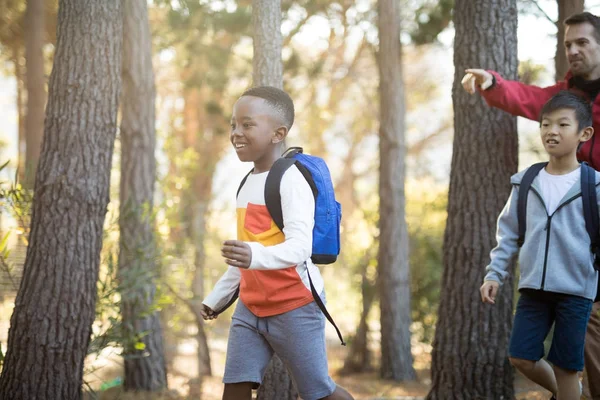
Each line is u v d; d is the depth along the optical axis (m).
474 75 4.02
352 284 12.09
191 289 9.45
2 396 4.15
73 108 4.25
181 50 12.20
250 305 2.92
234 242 2.58
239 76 12.27
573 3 5.55
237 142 2.89
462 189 4.67
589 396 3.64
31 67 9.18
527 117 4.03
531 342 3.27
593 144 3.67
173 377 8.57
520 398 5.14
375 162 18.42
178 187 9.41
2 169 5.05
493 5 4.68
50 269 4.18
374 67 15.66
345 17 12.81
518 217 3.34
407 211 12.73
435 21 9.90
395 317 9.91
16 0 10.95
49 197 4.21
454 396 4.58
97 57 4.29
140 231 7.03
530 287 3.25
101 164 4.33
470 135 4.66
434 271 11.35
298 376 2.90
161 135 9.89
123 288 5.73
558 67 5.68
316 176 2.82
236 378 2.92
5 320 5.93
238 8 10.58
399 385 8.91
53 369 4.15
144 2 7.51
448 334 4.65
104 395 6.89
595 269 3.17
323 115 16.95
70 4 4.29
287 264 2.67
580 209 3.18
